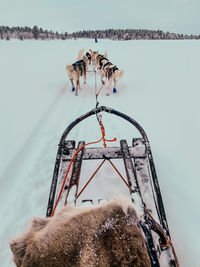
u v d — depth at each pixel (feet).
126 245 2.04
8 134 11.71
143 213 3.43
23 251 1.93
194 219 6.14
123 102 16.34
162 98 16.16
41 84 21.99
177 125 11.68
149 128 11.68
